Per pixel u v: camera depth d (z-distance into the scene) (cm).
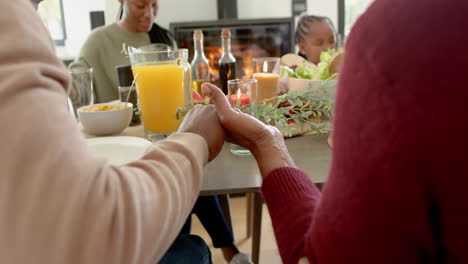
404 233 34
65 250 34
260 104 101
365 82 34
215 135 64
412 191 32
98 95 204
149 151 48
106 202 36
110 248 36
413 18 31
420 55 30
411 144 31
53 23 385
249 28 336
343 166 37
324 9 358
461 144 29
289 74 126
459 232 32
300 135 98
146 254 40
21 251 34
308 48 216
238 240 182
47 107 35
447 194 31
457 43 29
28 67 34
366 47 34
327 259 39
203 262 84
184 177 47
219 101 67
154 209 41
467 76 29
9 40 34
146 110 100
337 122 38
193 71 136
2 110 33
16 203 33
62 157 34
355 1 358
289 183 56
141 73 97
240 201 218
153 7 216
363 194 34
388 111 32
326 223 39
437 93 29
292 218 52
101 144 88
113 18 335
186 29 330
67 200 34
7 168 33
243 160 83
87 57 200
